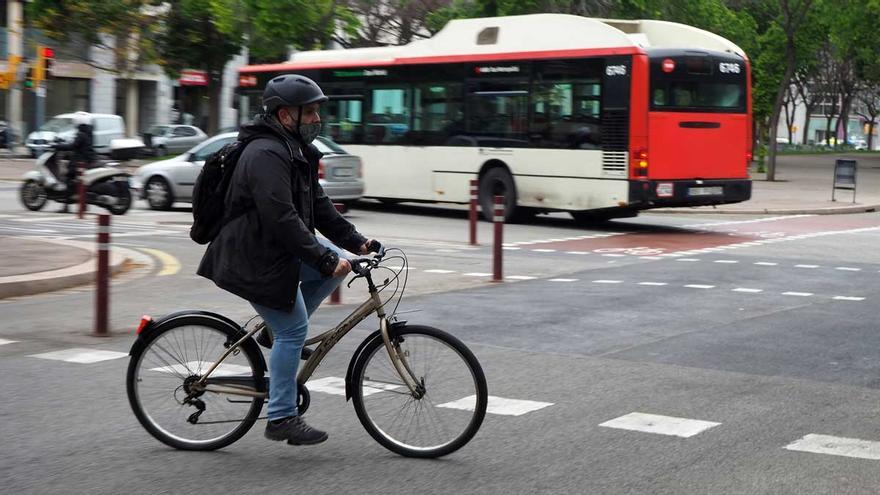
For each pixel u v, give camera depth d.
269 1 41.44
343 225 6.81
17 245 17.23
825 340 10.97
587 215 26.28
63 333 10.95
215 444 6.80
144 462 6.56
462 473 6.35
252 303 6.51
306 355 6.80
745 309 12.92
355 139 28.33
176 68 53.00
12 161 48.38
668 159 23.19
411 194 27.20
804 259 18.59
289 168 6.33
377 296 6.71
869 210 32.09
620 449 6.88
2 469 6.40
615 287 14.73
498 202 15.27
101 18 49.03
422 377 6.64
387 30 47.03
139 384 6.88
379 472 6.36
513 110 25.02
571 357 9.98
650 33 24.88
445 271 16.38
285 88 6.35
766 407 8.10
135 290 14.04
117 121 49.84
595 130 23.53
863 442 7.10
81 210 24.41
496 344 10.59
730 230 24.78
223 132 30.14
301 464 6.52
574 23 23.94
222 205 6.55
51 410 7.84
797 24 45.72
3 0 57.50
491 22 25.56
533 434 7.24
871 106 114.19
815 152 96.94
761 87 52.47
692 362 9.80
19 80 55.03
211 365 6.79
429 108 26.75
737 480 6.23
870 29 53.12
